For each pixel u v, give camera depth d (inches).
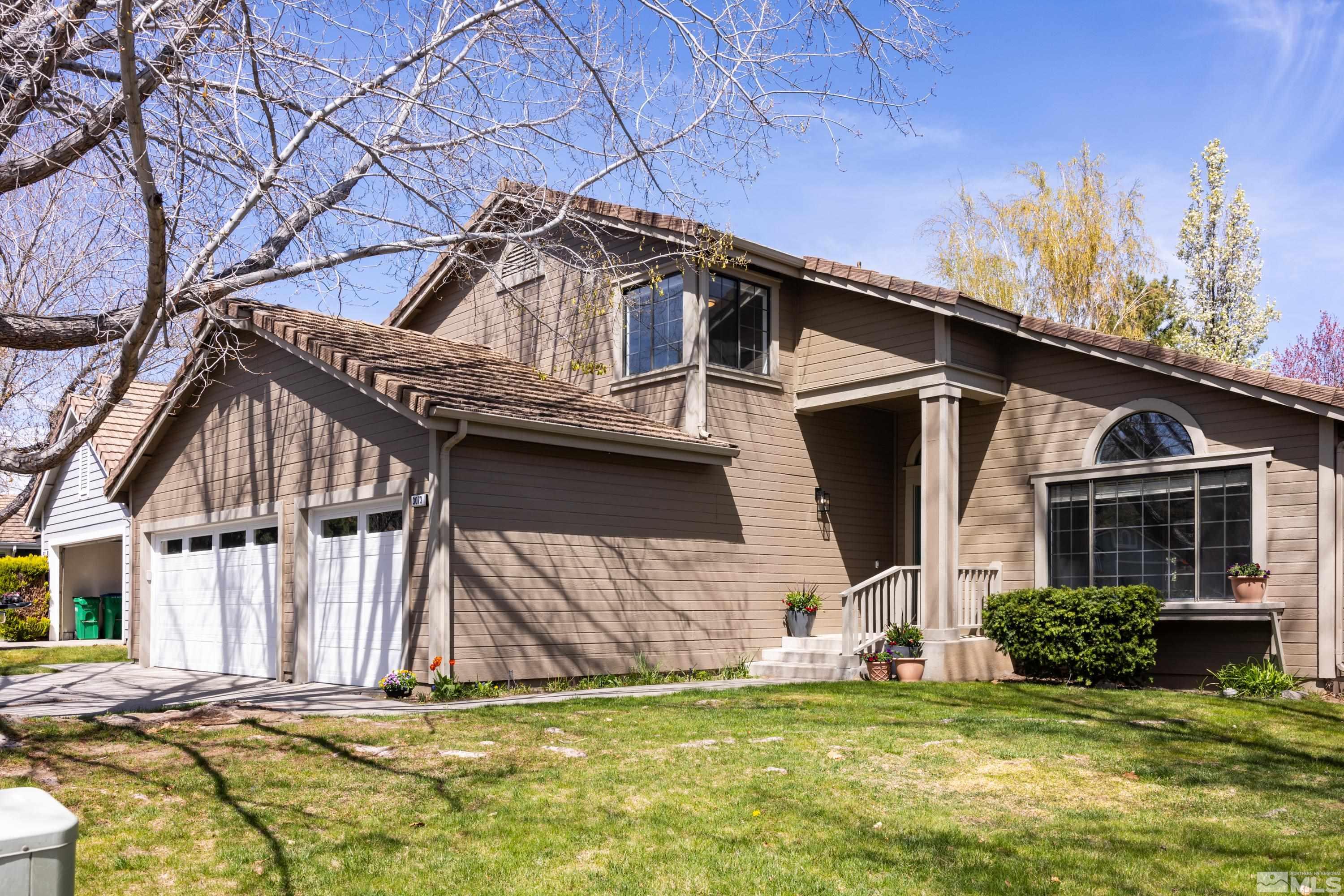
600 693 476.1
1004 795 275.0
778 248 606.5
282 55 368.2
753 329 625.0
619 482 544.7
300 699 452.8
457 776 289.9
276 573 570.9
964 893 202.5
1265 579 495.5
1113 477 557.3
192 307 394.3
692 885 208.8
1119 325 1033.5
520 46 413.4
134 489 717.9
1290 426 497.7
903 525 687.1
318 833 242.7
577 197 474.3
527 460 504.7
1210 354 1182.9
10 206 468.1
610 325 636.7
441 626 458.0
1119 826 245.1
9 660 722.8
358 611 513.0
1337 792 273.4
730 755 317.4
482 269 663.1
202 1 340.2
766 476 619.8
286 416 570.9
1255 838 233.1
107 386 434.0
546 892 205.9
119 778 287.7
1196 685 524.7
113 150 372.2
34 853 94.6
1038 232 1056.2
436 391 481.7
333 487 529.7
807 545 638.5
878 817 254.2
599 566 529.3
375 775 290.8
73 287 474.0
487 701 439.8
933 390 567.8
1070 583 569.9
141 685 537.3
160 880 213.9
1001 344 606.9
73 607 1024.9
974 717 386.6
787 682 531.5
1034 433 592.1
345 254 388.8
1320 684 479.5
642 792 275.1
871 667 545.0
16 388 577.0
